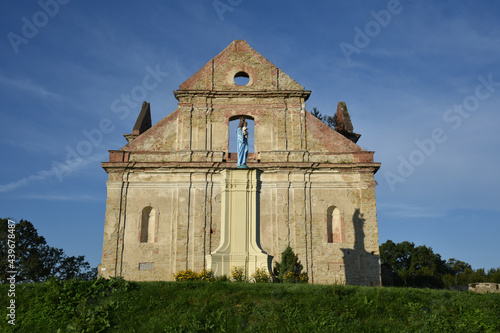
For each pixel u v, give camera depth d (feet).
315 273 92.99
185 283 52.44
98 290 49.70
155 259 92.89
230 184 65.62
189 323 44.83
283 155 100.12
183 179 97.50
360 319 47.03
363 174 98.12
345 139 101.60
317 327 45.01
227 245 63.57
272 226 95.55
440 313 48.11
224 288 50.78
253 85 104.88
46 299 48.65
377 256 93.45
